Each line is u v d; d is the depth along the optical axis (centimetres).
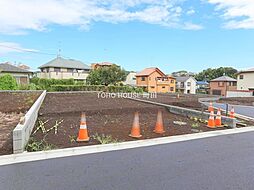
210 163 384
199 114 848
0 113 893
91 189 283
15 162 368
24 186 287
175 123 769
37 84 2625
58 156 402
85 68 4219
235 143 522
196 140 547
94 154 419
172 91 5097
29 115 556
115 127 670
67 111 890
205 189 289
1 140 493
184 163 382
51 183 297
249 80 3775
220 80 4566
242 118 953
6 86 1714
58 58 4206
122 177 320
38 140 502
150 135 584
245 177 328
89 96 1911
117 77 3322
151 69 4988
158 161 389
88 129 629
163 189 287
